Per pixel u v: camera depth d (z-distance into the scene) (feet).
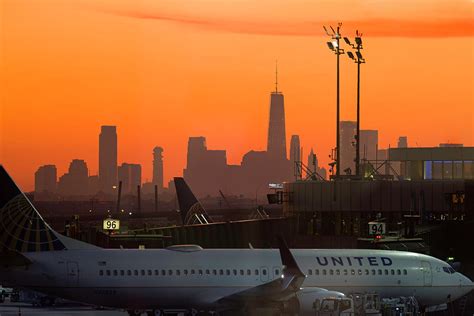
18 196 602.85
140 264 615.57
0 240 601.21
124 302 615.57
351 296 642.63
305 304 622.54
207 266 624.59
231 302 625.82
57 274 602.85
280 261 635.25
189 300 622.13
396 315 648.38
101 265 609.42
